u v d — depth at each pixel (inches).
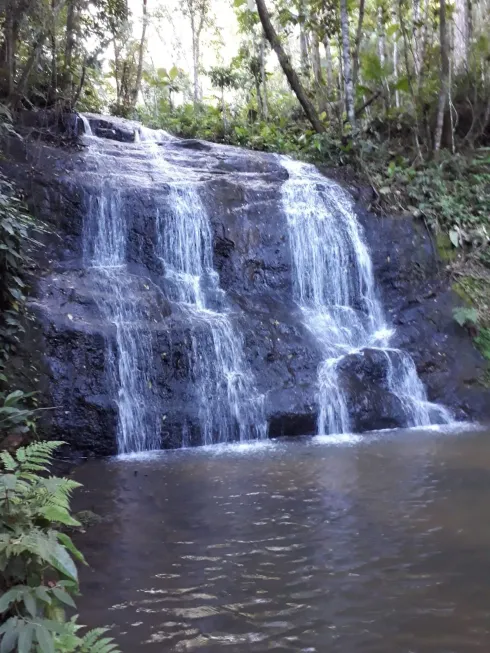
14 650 84.2
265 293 398.0
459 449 261.9
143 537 165.9
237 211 410.6
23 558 94.4
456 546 153.2
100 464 257.9
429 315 407.5
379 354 354.6
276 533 165.9
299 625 119.4
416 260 437.1
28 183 370.0
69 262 359.9
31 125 445.4
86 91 579.5
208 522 176.2
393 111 603.8
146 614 125.1
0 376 251.1
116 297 328.8
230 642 114.2
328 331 379.9
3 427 225.0
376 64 590.2
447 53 547.2
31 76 481.1
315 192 442.3
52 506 103.8
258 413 311.1
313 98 685.3
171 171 446.3
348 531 165.5
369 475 220.8
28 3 436.1
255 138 597.9
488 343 394.0
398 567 142.6
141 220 387.2
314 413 316.5
